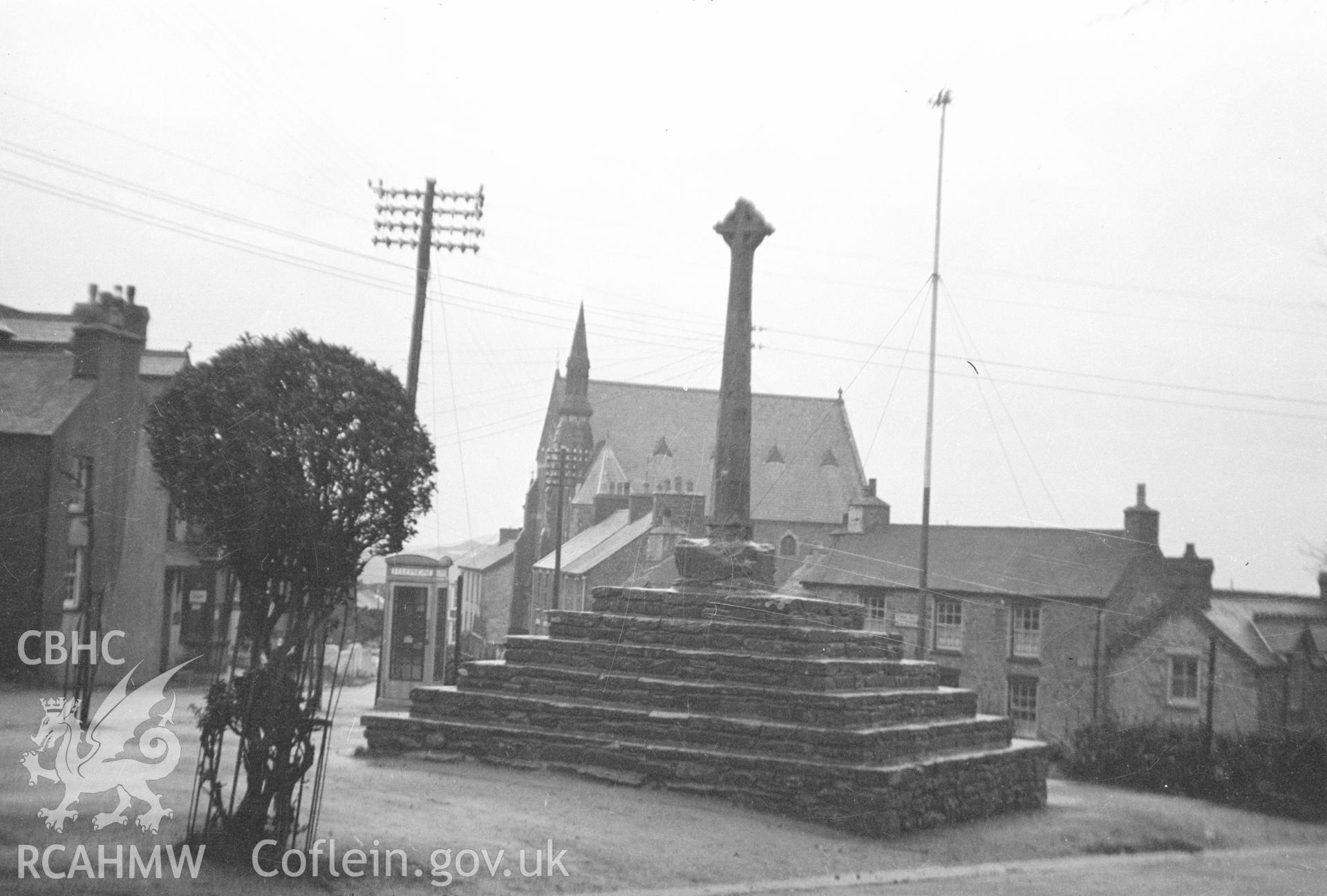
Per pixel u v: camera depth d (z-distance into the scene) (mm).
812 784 16516
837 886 13164
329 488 10578
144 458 25656
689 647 18969
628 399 114312
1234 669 36719
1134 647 40344
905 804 16734
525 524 98500
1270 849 19953
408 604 28172
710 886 12477
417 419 11148
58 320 25156
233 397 10477
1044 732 42938
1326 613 35656
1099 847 18203
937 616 47500
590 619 19719
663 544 70812
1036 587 44281
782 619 19188
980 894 13531
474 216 30875
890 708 18406
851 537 53625
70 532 24062
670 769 17406
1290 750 27859
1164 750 28859
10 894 8781
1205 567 38969
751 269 21953
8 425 23547
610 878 12195
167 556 27328
